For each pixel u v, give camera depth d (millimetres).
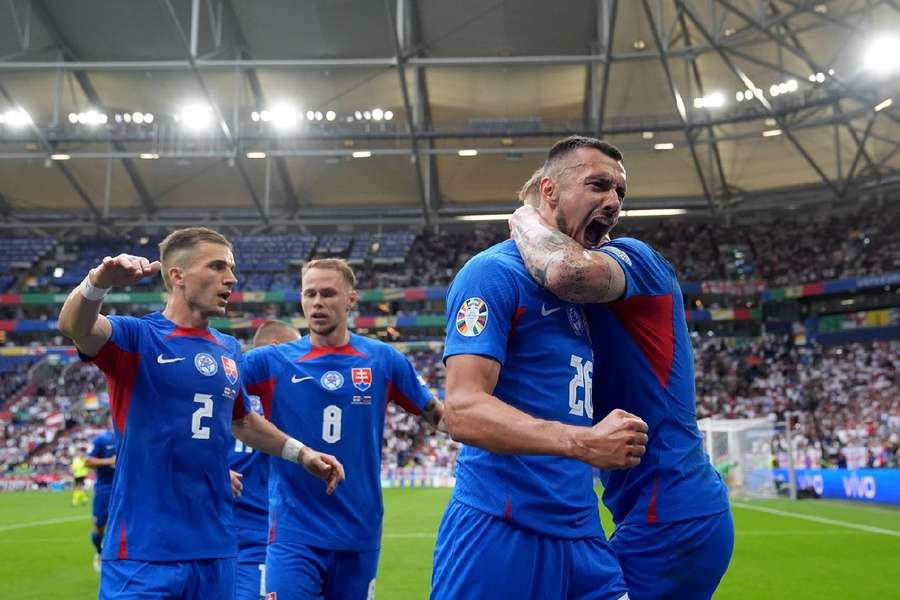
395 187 41656
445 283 41406
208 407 4066
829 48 30875
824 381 35219
